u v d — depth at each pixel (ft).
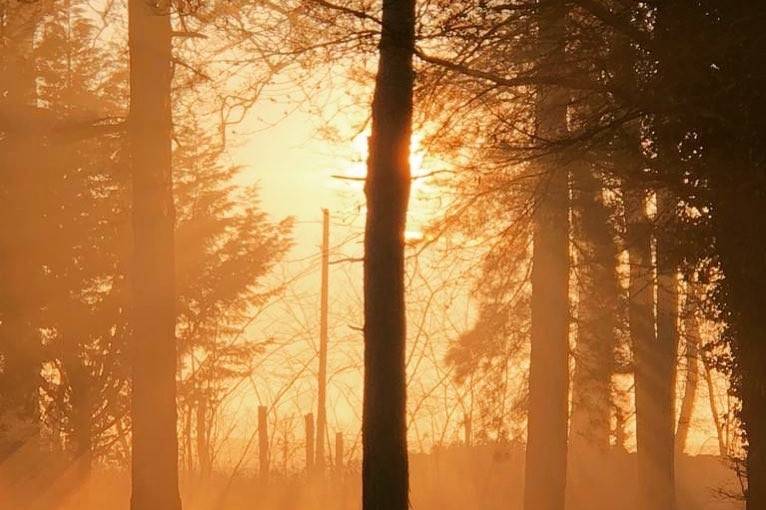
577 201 70.44
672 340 96.27
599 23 43.42
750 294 43.16
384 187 39.99
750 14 39.93
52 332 92.48
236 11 48.11
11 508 89.51
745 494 48.37
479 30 41.75
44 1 71.56
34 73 87.20
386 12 40.27
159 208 56.95
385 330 39.70
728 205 42.27
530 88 47.24
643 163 44.78
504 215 55.67
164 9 54.54
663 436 95.96
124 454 104.83
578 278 85.15
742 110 40.29
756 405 44.34
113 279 91.35
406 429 39.86
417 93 43.42
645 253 62.59
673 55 40.55
